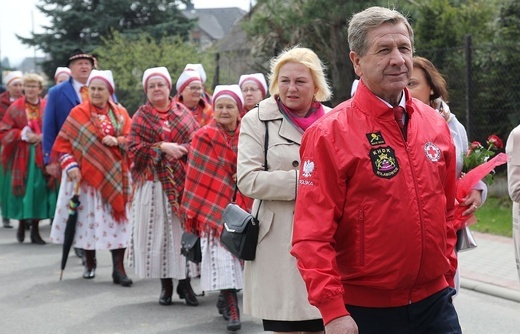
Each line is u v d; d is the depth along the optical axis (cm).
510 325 638
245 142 450
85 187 812
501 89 1173
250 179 439
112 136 816
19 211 1056
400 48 308
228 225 450
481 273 799
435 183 311
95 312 685
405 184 304
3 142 1064
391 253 303
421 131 316
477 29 1367
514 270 806
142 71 2180
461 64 1203
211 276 612
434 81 448
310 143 313
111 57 2241
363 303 313
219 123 623
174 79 2200
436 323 317
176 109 716
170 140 702
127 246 735
